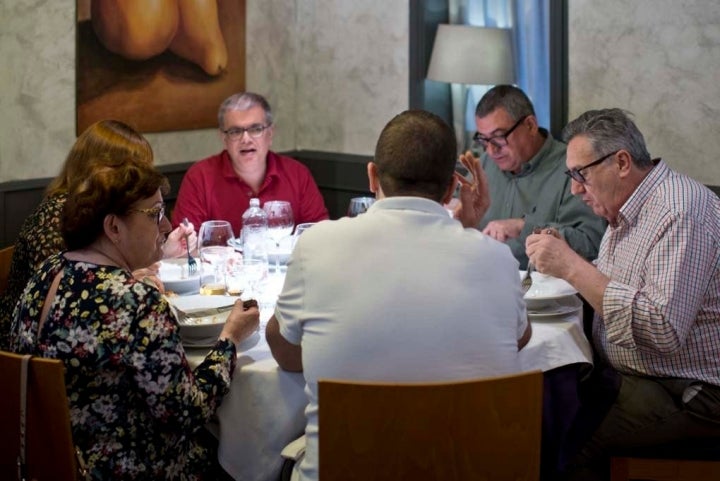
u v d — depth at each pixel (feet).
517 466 6.41
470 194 8.67
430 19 15.16
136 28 13.89
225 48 15.26
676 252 8.04
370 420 6.19
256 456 7.55
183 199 12.15
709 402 8.34
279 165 12.46
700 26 12.57
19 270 8.70
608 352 8.87
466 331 6.35
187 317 8.15
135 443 6.93
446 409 6.17
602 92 13.53
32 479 6.88
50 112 13.17
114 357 6.72
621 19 13.17
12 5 12.54
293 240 10.41
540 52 14.62
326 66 16.37
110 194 6.93
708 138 12.77
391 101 15.62
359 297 6.35
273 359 7.66
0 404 6.84
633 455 8.63
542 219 11.33
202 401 7.02
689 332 8.32
